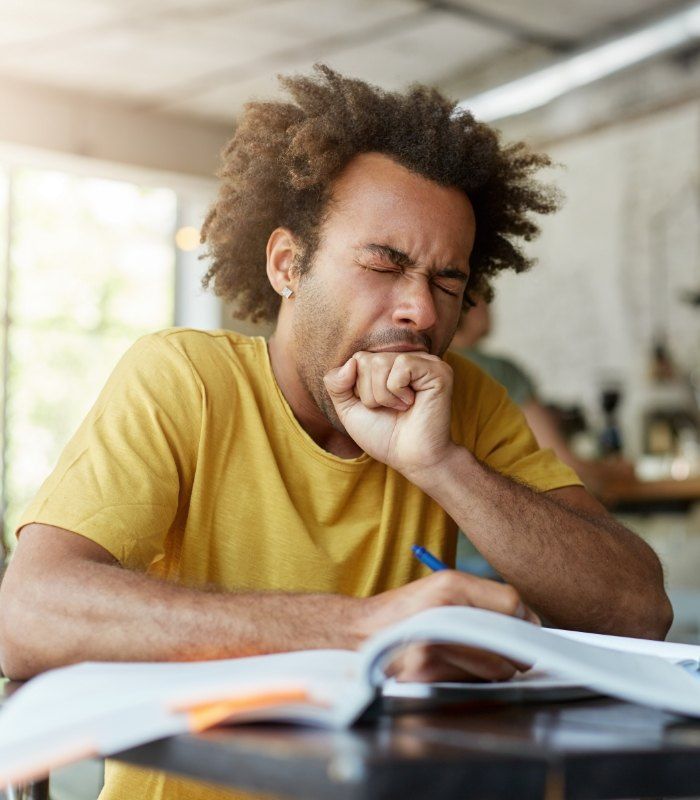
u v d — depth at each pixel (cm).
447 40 530
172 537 111
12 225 620
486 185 131
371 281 109
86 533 92
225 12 491
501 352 574
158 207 668
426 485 107
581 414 518
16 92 583
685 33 475
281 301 134
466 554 220
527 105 539
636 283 508
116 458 99
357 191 111
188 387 110
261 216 124
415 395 107
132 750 54
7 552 433
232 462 111
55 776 196
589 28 518
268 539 111
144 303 661
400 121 115
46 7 488
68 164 601
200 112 624
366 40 527
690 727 57
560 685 69
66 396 631
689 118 492
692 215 486
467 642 58
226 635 76
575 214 541
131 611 79
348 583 114
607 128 529
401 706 61
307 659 65
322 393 112
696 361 477
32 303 624
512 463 131
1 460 600
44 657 80
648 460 462
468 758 44
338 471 113
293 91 125
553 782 46
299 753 45
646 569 111
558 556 107
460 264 112
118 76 575
